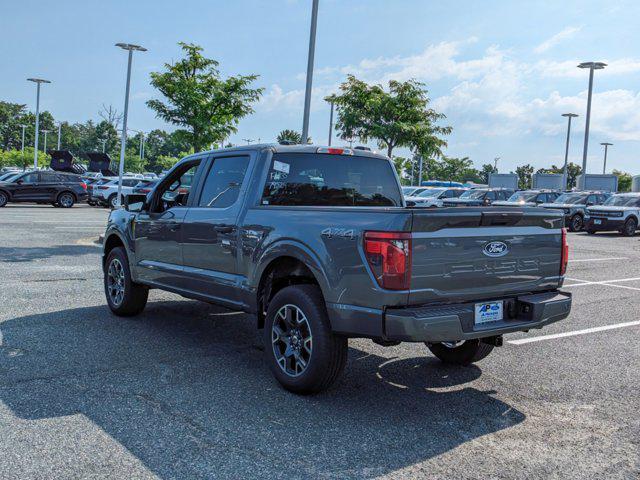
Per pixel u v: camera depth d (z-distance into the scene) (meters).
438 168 85.19
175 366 5.23
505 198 31.69
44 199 29.38
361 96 21.77
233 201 5.41
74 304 7.68
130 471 3.30
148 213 6.45
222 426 3.96
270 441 3.75
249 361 5.46
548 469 3.50
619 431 4.11
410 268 3.95
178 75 18.28
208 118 18.34
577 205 26.95
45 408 4.16
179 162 6.38
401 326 3.92
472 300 4.32
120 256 6.98
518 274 4.52
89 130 163.25
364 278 4.07
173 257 6.07
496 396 4.76
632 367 5.69
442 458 3.60
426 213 3.99
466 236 4.19
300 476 3.31
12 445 3.58
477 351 5.39
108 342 5.94
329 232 4.31
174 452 3.55
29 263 11.02
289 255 4.59
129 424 3.94
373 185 5.92
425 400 4.62
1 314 7.00
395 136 21.55
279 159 5.34
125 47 23.67
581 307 8.73
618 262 14.77
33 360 5.27
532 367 5.62
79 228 18.30
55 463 3.37
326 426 4.02
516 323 4.42
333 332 4.30
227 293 5.34
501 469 3.48
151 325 6.71
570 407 4.56
